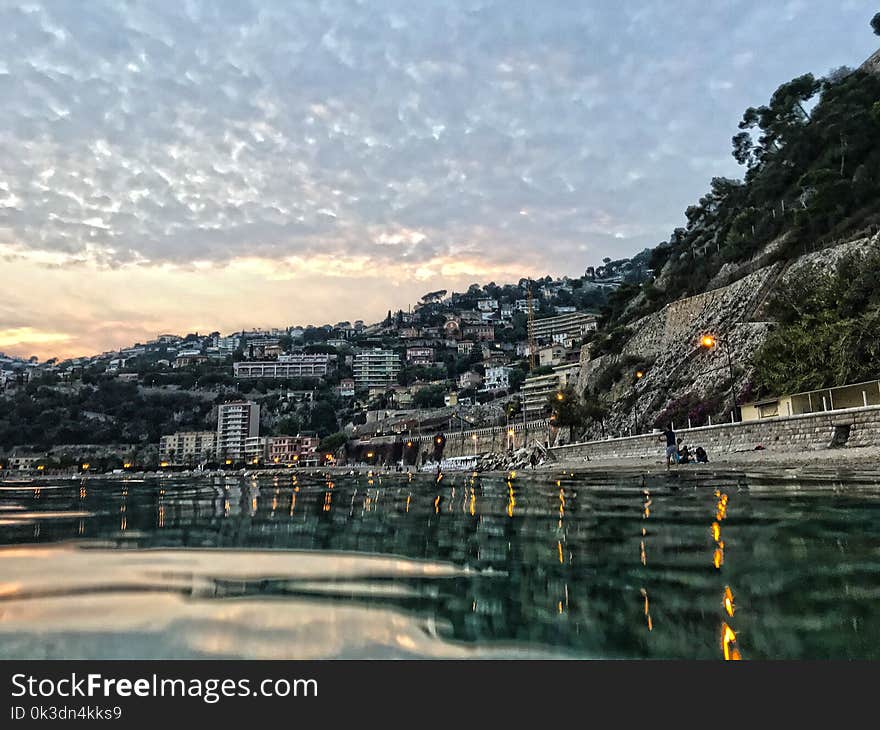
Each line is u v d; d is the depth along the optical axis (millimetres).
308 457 172625
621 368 74438
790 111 88500
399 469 100625
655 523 8391
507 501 13891
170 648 3572
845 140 63562
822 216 54656
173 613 4301
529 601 4559
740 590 4746
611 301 104812
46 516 12844
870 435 23953
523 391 131125
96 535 8828
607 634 3863
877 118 55938
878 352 29844
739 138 98125
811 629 3871
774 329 44344
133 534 8945
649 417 60156
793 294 43344
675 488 15031
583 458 55812
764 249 65188
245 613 4305
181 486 38781
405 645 3711
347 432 179375
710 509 9758
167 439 190750
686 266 83625
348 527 9547
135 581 5309
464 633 3877
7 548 7449
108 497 22672
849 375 30656
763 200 77000
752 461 27312
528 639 3814
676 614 4191
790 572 5203
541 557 6266
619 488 16688
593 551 6484
